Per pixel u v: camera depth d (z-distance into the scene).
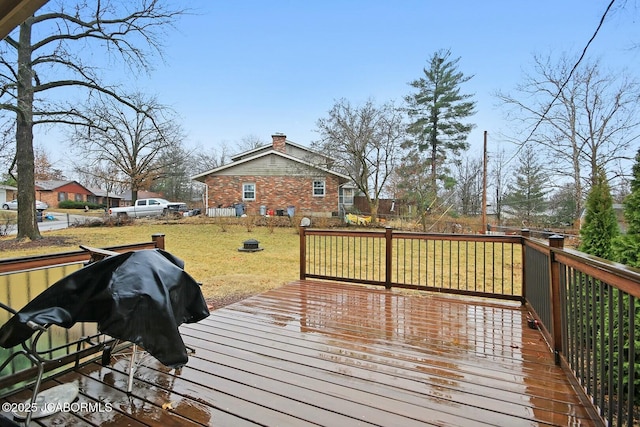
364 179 17.20
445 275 6.94
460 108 22.47
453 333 3.14
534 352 2.73
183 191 34.78
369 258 8.83
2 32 1.80
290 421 1.83
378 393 2.12
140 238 11.62
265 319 3.50
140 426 1.81
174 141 22.56
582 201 13.34
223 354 2.67
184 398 2.07
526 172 19.73
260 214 17.92
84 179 36.22
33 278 2.36
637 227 3.07
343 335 3.08
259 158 18.38
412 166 17.06
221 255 8.91
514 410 1.94
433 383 2.24
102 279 1.88
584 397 1.98
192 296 2.18
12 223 16.61
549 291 2.69
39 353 2.06
